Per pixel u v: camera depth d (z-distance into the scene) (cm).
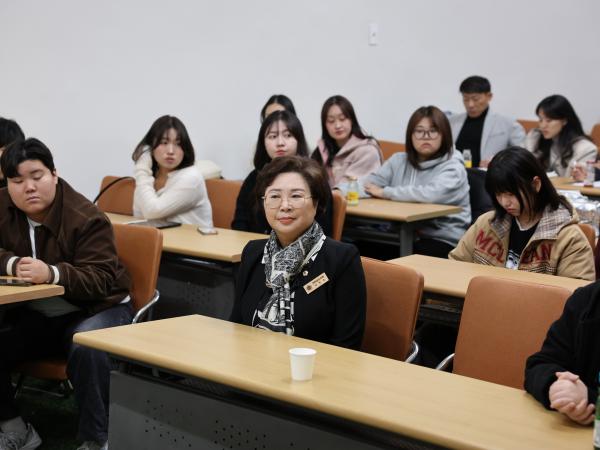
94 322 267
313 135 606
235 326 213
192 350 188
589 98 762
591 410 146
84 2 468
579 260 267
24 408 311
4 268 259
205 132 538
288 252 223
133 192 416
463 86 616
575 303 167
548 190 271
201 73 530
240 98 555
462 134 623
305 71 592
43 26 453
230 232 355
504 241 285
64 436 288
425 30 667
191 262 321
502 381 208
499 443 137
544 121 555
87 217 273
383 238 404
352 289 219
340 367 178
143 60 499
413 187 428
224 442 181
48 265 260
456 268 279
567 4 740
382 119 652
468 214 423
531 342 205
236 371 172
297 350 169
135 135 503
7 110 445
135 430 198
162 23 505
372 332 229
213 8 530
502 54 716
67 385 323
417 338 270
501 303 211
